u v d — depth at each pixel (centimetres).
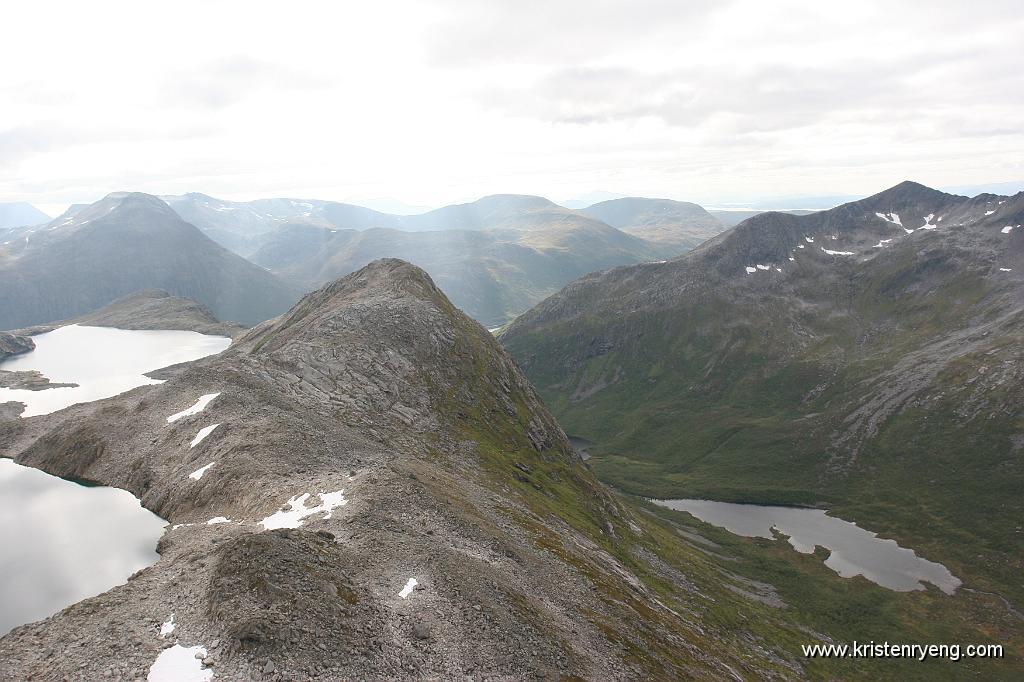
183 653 3089
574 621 5203
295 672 3048
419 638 3744
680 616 8638
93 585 5544
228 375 10431
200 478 7338
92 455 9081
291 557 3831
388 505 5625
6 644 3312
